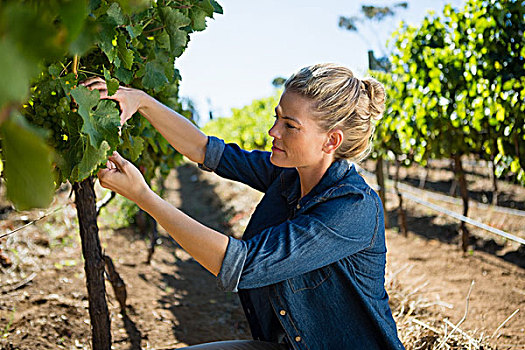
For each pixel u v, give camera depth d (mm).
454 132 6164
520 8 4621
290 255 1510
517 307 4508
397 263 5945
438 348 3312
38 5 616
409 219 8250
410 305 3889
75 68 1376
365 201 1603
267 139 13164
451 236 7195
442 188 10289
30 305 3715
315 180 1744
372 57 8008
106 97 1544
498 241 6629
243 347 1743
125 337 3625
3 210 6141
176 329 3943
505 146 5195
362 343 1633
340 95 1584
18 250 4898
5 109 538
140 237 6516
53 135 1373
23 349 3104
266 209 1914
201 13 1755
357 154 1733
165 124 1907
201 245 1474
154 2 1646
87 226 2457
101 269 2512
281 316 1637
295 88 1592
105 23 1261
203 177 14172
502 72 4820
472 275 5492
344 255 1578
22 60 515
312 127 1601
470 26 5309
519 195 9125
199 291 5004
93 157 1253
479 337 3705
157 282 4988
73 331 3490
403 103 6559
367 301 1614
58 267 4586
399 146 7176
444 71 5676
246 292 1816
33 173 556
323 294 1625
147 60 1708
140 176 1506
